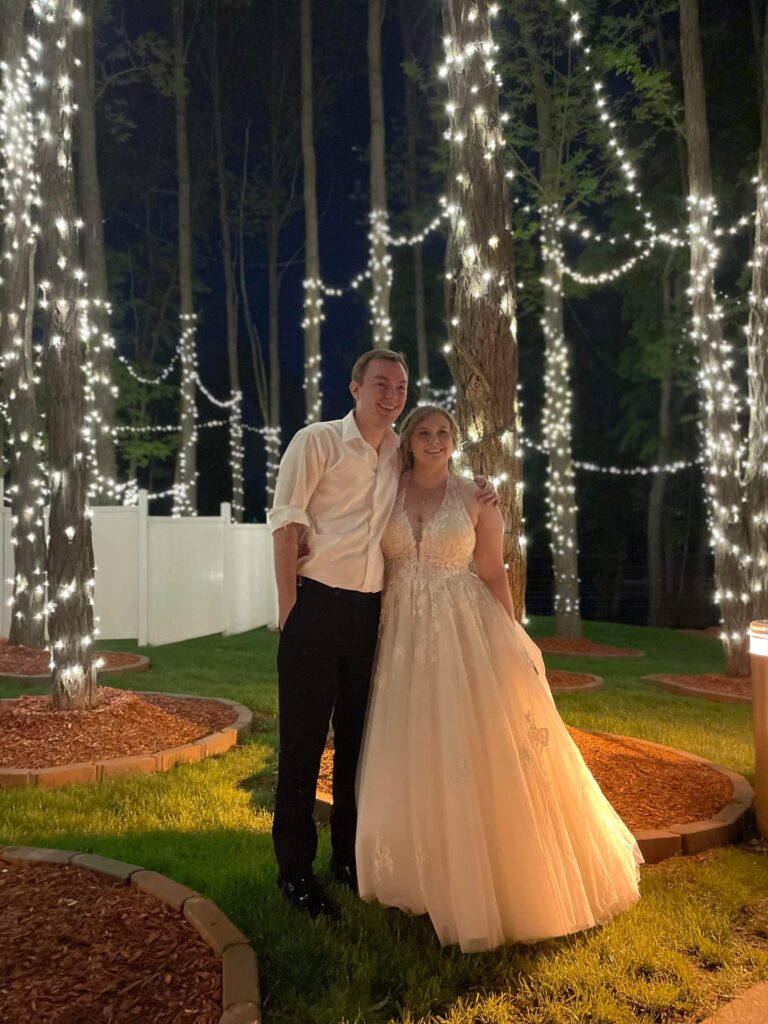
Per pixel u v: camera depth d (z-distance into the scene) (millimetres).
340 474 3094
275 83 24453
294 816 3113
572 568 14719
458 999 2594
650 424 24688
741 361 20078
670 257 19656
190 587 12062
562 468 14727
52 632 5789
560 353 14562
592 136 13766
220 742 5508
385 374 3078
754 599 9500
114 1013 2312
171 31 20469
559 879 2865
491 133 5270
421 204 22281
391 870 2910
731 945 3090
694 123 10750
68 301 5879
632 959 2865
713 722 7469
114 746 5184
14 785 4582
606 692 8906
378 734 3021
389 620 3139
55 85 5883
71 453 5789
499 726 2936
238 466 22469
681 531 26172
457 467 5191
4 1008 2281
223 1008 2340
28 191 9922
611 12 13992
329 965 2715
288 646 3082
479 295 5172
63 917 2738
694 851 3959
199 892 3129
